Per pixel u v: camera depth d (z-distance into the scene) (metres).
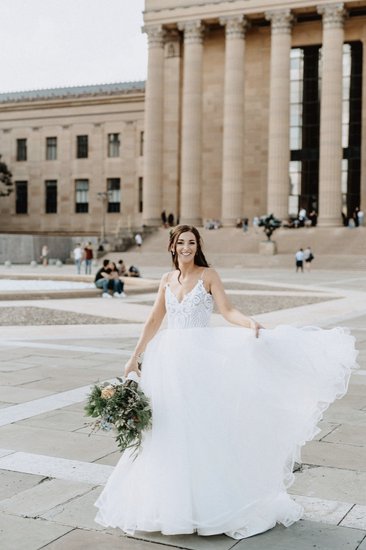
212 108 69.50
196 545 5.02
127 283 32.16
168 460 5.16
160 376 5.34
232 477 5.21
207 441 5.21
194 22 65.19
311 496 5.95
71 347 14.09
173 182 69.19
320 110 65.56
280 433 5.44
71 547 4.94
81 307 22.16
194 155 65.50
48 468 6.55
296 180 66.88
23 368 11.65
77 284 33.12
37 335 15.77
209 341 5.43
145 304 23.53
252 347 5.41
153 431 5.26
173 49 69.00
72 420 8.27
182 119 67.75
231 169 63.59
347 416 8.72
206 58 69.62
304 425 5.52
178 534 5.19
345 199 65.44
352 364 5.57
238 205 63.69
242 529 5.18
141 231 64.62
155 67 67.31
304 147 66.50
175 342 5.38
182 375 5.27
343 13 60.19
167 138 69.38
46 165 83.25
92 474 6.39
